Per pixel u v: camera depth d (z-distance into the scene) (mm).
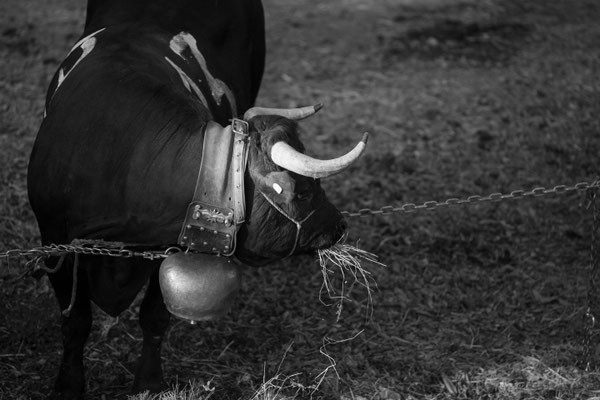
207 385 6891
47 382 7000
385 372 7500
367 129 12016
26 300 7918
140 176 5859
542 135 12156
